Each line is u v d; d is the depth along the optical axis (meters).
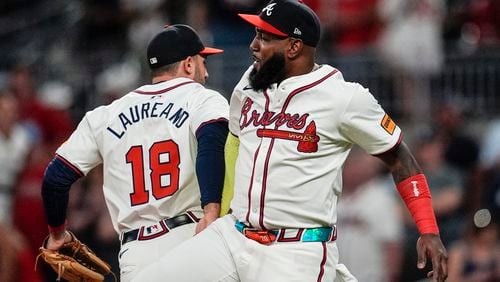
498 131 47.28
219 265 21.52
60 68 54.09
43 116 48.16
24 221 42.56
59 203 23.55
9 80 50.72
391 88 50.59
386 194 39.47
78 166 23.45
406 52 49.75
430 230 21.00
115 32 56.94
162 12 53.03
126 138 23.27
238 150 22.22
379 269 38.66
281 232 21.12
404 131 49.00
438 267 20.81
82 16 57.44
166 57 23.70
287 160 21.08
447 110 48.06
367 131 21.09
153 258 22.84
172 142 23.00
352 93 21.08
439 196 43.25
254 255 21.23
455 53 51.44
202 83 24.11
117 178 23.31
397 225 39.59
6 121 44.47
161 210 23.00
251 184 21.28
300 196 21.06
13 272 34.94
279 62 21.41
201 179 22.17
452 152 47.22
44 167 43.47
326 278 21.25
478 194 39.88
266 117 21.39
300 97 21.22
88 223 40.91
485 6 53.31
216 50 24.16
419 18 49.94
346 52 51.69
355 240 38.56
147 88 23.67
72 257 24.05
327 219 21.20
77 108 52.16
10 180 43.81
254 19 21.50
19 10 60.03
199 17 52.59
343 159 21.41
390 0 50.31
